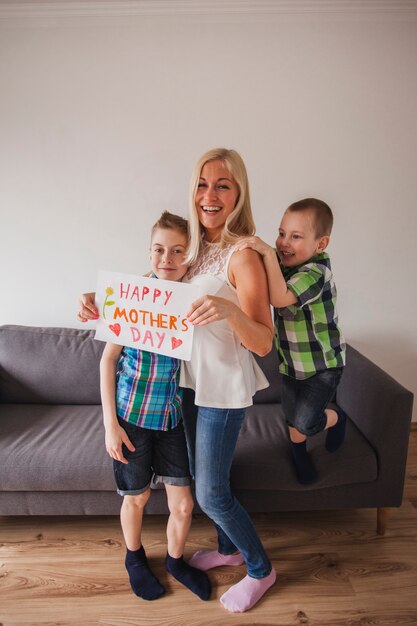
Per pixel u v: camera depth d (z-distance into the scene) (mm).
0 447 1432
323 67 1863
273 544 1437
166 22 1806
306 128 1917
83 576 1296
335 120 1912
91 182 1958
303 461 1338
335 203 2000
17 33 1805
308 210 1137
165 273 1070
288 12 1799
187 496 1196
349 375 1676
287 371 1309
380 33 1836
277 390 1831
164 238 1055
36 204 1979
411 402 1344
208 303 867
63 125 1894
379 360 2191
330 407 1741
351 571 1311
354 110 1904
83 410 1771
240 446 1441
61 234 2020
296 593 1229
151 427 1101
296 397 1301
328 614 1162
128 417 1090
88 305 1093
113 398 1116
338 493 1402
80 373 1838
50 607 1188
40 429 1571
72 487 1355
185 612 1170
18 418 1676
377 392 1430
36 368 1839
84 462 1360
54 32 1808
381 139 1936
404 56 1860
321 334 1215
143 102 1878
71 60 1833
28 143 1910
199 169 988
